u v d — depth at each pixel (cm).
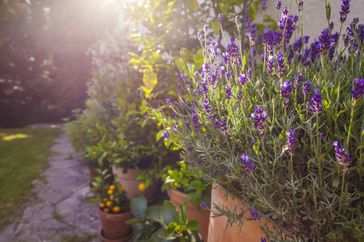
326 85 84
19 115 798
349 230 74
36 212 262
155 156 246
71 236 225
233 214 97
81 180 346
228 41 219
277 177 83
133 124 254
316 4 166
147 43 224
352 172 76
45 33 808
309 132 76
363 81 65
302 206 83
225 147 104
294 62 115
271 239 89
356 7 147
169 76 223
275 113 92
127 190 275
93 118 321
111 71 326
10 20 766
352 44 101
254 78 117
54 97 846
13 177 353
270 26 182
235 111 100
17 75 796
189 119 129
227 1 195
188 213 186
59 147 523
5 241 217
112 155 255
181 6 220
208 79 123
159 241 167
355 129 76
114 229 216
